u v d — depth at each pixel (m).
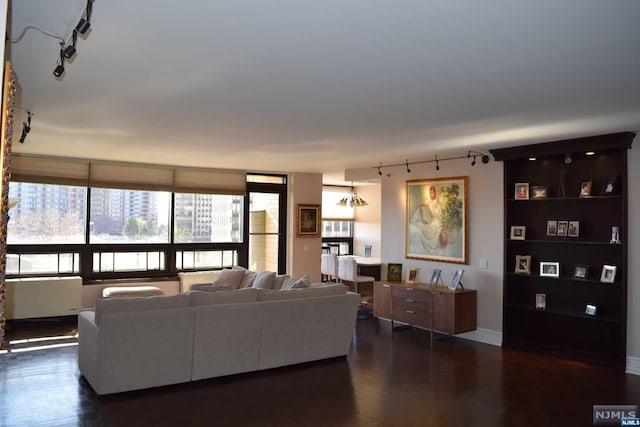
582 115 4.36
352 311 5.79
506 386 4.82
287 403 4.30
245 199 9.26
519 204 6.49
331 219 11.98
